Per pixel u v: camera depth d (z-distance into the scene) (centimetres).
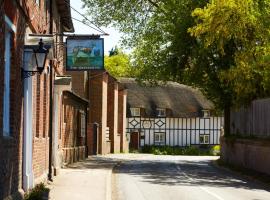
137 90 7156
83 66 2091
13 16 1222
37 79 1783
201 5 3400
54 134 2400
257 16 2677
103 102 5100
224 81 3275
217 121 7044
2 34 1093
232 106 3644
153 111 7019
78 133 3656
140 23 4419
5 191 1177
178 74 3856
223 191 2031
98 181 2227
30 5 1518
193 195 1869
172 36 3719
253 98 3175
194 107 7081
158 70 4056
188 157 5406
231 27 2595
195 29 2711
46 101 1994
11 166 1259
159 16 4094
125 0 4397
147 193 1911
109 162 3688
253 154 2958
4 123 1251
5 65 1217
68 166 3067
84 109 3984
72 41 2089
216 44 3109
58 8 2588
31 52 1420
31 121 1546
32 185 1570
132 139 6962
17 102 1338
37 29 1716
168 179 2514
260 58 2644
